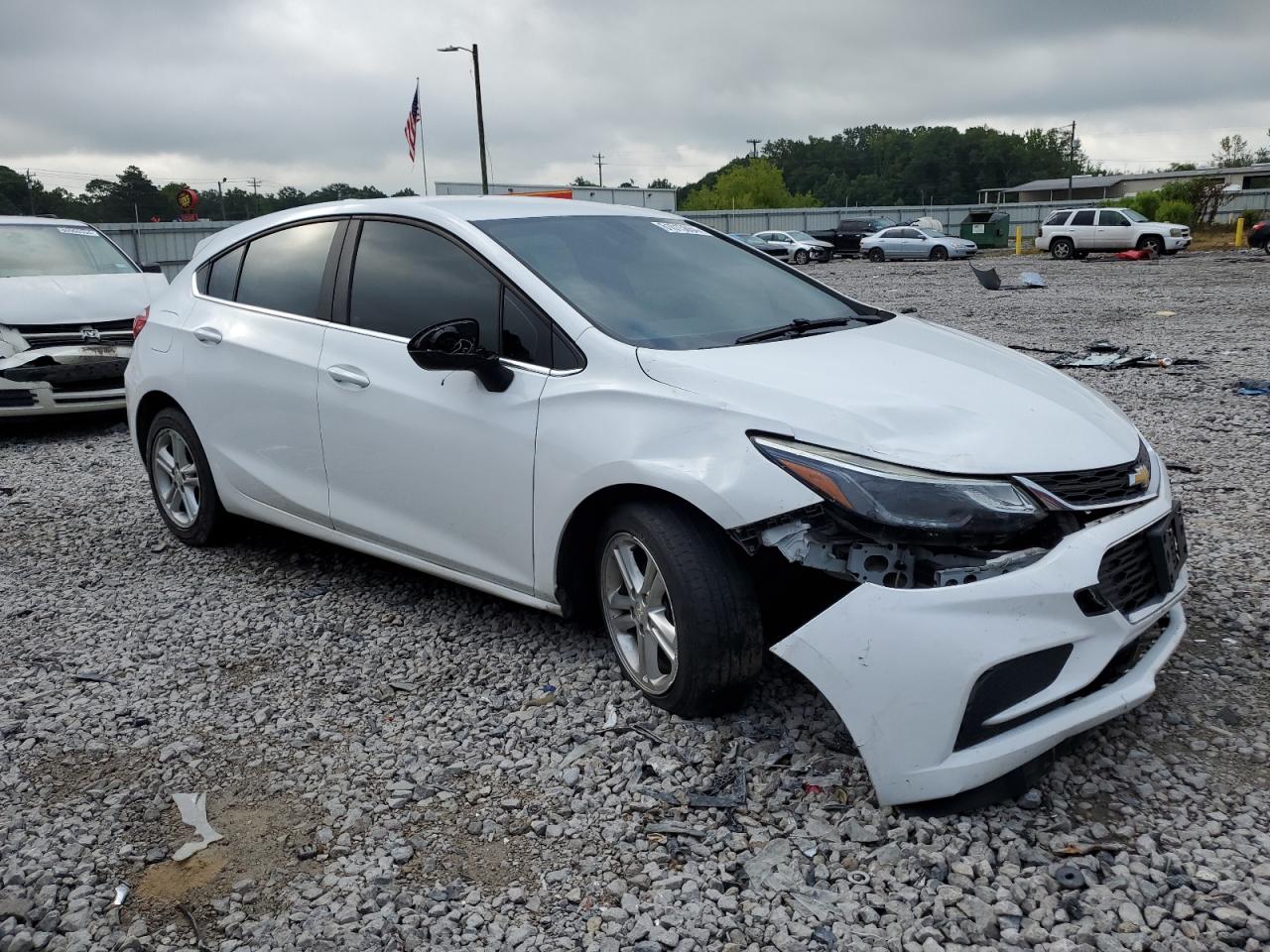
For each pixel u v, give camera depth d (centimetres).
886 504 273
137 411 535
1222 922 237
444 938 246
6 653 418
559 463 339
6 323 812
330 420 424
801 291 430
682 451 307
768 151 18238
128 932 252
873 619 269
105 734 349
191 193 3092
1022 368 362
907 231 3922
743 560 312
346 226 442
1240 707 330
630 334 349
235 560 515
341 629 426
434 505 391
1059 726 271
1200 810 279
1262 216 4609
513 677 373
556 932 246
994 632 262
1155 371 990
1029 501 276
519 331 364
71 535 574
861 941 238
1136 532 290
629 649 347
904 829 274
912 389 313
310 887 266
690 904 252
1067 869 256
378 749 332
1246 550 470
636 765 311
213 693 376
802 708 336
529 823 288
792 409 299
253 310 472
